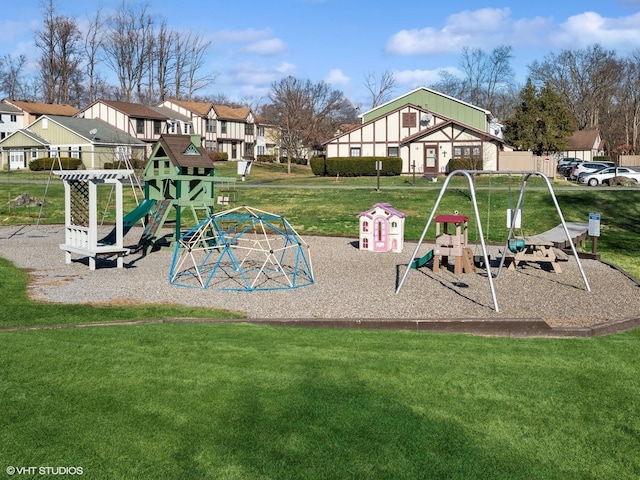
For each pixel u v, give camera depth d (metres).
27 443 4.72
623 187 34.50
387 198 27.94
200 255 15.88
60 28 77.06
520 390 5.95
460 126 42.66
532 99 54.12
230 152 71.69
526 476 4.48
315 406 5.45
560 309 9.62
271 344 7.17
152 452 4.64
